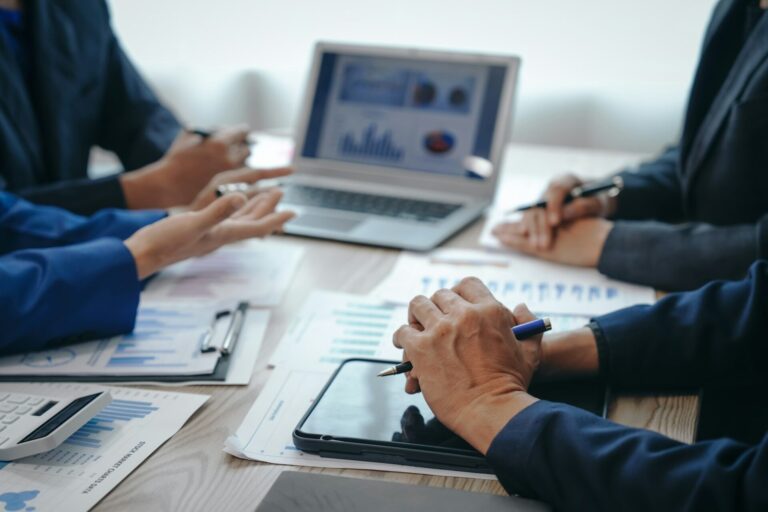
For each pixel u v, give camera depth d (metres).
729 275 1.05
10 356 0.89
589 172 1.67
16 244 1.12
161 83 2.80
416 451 0.67
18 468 0.67
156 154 1.65
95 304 0.91
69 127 1.58
